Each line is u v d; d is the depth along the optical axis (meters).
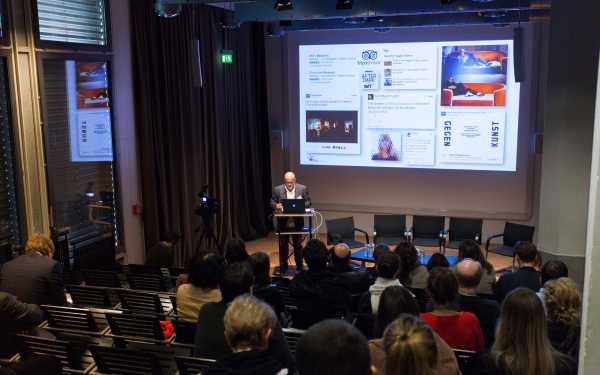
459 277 3.43
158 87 7.48
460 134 9.12
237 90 9.36
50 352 3.16
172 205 7.84
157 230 7.49
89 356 3.36
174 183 7.95
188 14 8.00
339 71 9.63
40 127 5.66
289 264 8.45
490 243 9.23
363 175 9.77
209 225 7.40
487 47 8.79
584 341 0.97
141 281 4.73
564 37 5.84
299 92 9.91
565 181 6.02
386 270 3.56
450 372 2.05
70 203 6.25
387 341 1.61
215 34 8.65
